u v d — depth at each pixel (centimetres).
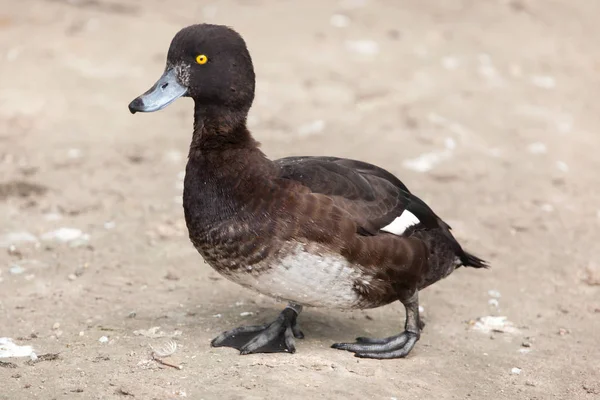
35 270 1062
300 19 2044
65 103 1559
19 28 1869
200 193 826
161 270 1075
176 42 852
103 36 1858
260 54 1817
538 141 1498
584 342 941
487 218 1245
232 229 808
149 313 959
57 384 787
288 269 806
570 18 2145
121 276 1054
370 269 827
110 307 973
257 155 831
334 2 2178
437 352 902
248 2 2155
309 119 1541
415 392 800
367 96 1638
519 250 1165
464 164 1394
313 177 831
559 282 1085
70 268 1070
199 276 1063
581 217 1266
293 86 1672
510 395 820
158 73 1695
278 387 777
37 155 1385
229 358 841
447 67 1803
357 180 852
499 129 1535
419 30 2009
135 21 1953
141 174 1349
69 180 1313
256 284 826
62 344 877
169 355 842
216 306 982
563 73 1825
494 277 1093
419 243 860
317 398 764
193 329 917
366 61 1811
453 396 804
